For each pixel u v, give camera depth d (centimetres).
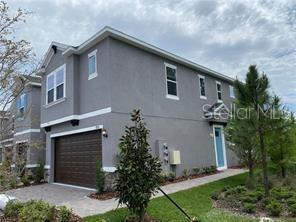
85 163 1284
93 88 1234
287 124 983
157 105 1360
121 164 663
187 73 1625
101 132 1188
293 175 1227
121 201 652
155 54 1406
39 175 1564
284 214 720
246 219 670
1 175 749
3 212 783
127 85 1212
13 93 752
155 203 812
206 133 1681
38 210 688
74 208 838
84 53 1323
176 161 1339
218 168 1709
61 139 1518
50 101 1537
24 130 1809
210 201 861
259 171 1226
